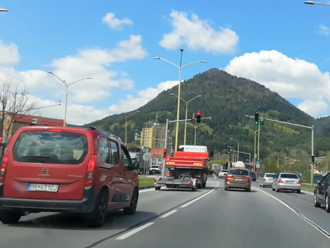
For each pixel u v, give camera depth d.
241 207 17.25
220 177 80.62
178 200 19.41
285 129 175.62
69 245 7.97
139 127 152.25
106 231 9.70
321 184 18.02
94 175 9.48
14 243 7.97
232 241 9.09
